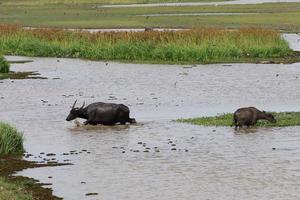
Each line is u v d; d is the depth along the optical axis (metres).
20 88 133.00
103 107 94.94
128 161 74.19
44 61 186.00
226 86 132.75
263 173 68.50
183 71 158.12
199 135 86.56
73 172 70.19
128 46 189.00
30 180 66.81
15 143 79.19
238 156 75.50
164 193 62.56
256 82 137.88
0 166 72.69
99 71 160.88
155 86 134.50
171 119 98.56
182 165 72.19
